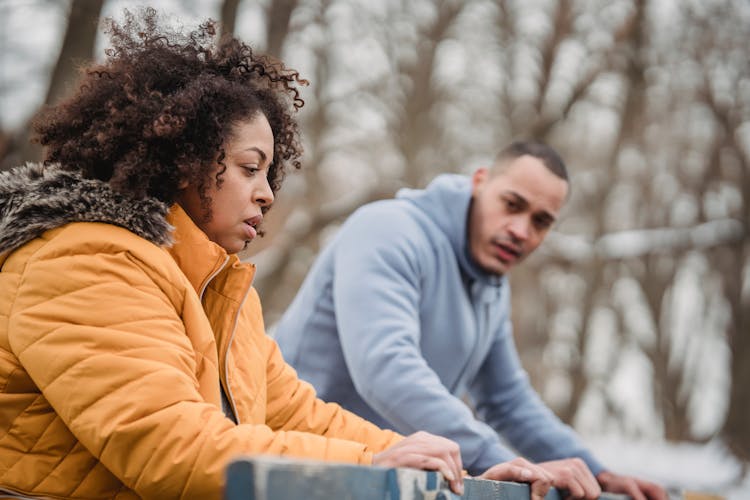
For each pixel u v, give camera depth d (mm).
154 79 1810
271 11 7918
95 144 1751
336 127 9352
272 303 8883
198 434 1482
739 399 10453
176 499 1479
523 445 3338
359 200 8719
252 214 1827
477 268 3082
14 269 1605
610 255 10586
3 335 1571
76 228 1619
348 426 2191
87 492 1560
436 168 9844
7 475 1543
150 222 1662
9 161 5477
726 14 10055
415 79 9797
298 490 1094
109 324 1544
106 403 1484
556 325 11719
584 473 2232
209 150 1772
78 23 5691
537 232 3057
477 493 1685
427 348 3039
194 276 1750
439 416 2541
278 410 2129
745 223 10609
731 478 8844
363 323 2734
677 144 10883
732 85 10391
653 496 2832
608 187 11086
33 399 1559
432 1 10039
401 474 1351
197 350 1673
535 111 10383
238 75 1989
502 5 10242
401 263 2857
